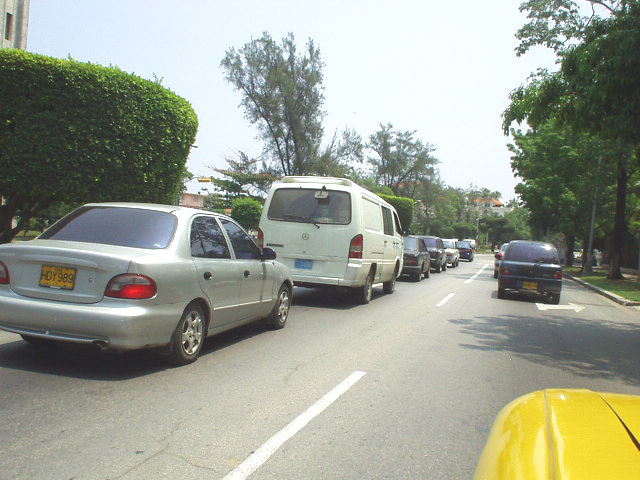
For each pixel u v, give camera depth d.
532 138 34.16
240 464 3.46
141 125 12.60
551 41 18.91
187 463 3.43
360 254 10.66
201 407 4.50
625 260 41.97
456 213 105.50
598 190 29.89
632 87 9.30
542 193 34.47
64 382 4.96
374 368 6.17
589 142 25.14
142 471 3.28
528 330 9.77
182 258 5.61
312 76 40.88
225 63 40.94
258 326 8.44
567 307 14.14
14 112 11.52
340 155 44.03
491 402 5.10
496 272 24.09
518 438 1.86
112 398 4.60
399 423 4.38
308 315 9.91
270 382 5.35
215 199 46.34
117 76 12.23
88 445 3.62
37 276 5.14
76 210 6.05
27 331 5.10
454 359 6.91
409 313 10.98
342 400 4.91
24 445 3.57
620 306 15.66
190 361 5.85
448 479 3.39
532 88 11.31
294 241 10.78
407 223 51.22
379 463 3.58
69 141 11.77
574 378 6.27
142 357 5.98
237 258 6.85
